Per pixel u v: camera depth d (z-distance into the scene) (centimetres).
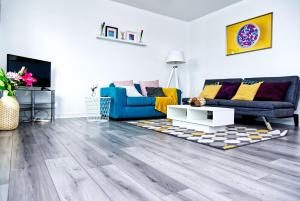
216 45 468
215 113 241
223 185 111
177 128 282
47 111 370
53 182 112
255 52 393
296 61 335
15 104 264
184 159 154
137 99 361
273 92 317
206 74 493
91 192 101
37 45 349
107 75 423
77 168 133
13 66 300
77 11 386
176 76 503
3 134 232
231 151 176
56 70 368
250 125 321
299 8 330
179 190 105
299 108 328
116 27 431
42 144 190
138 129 275
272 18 364
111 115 358
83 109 395
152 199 95
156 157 158
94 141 206
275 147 190
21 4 335
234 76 430
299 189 107
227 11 444
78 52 388
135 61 461
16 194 98
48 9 358
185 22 539
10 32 327
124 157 157
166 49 509
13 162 141
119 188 106
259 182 115
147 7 456
